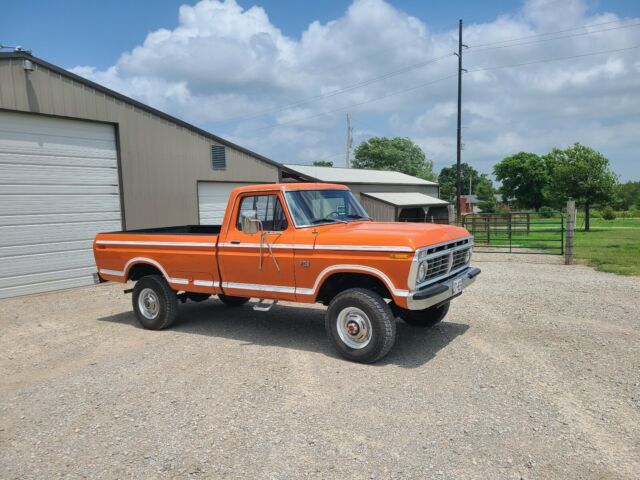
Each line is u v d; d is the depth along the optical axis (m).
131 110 12.27
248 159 15.49
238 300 8.62
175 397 4.77
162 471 3.48
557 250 16.03
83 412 4.52
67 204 11.17
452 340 6.24
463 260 6.29
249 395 4.74
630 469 3.29
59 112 10.75
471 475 3.28
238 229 6.39
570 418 4.03
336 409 4.36
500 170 69.44
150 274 7.70
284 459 3.57
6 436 4.11
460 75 30.27
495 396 4.51
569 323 6.86
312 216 6.13
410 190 36.44
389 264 5.13
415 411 4.26
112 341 6.83
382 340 5.26
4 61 9.82
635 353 5.54
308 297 5.81
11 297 10.26
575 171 30.45
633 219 50.00
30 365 5.95
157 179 12.97
